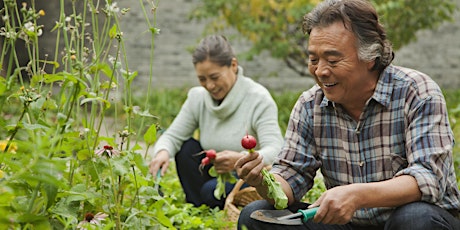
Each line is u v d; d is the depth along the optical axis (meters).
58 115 2.40
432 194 2.62
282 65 13.41
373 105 2.82
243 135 4.33
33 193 2.32
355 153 2.90
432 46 13.85
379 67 2.76
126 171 2.77
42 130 2.60
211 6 10.20
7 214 2.16
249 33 10.27
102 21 9.77
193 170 4.53
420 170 2.64
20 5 5.44
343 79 2.69
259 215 2.73
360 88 2.77
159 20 13.23
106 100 2.74
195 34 13.29
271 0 9.62
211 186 4.36
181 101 11.34
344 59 2.66
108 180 2.91
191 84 13.28
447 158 2.70
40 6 8.62
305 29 2.76
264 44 9.97
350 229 2.99
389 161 2.84
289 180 3.00
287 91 13.16
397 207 2.71
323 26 2.67
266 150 4.13
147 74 13.20
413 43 13.82
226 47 4.28
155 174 4.32
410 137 2.75
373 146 2.86
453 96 12.76
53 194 2.34
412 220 2.60
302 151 3.03
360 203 2.57
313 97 3.04
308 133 3.04
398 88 2.80
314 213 2.61
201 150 4.55
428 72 13.91
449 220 2.67
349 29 2.64
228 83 4.29
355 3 2.66
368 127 2.85
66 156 2.78
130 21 13.10
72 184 2.85
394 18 9.71
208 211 4.34
